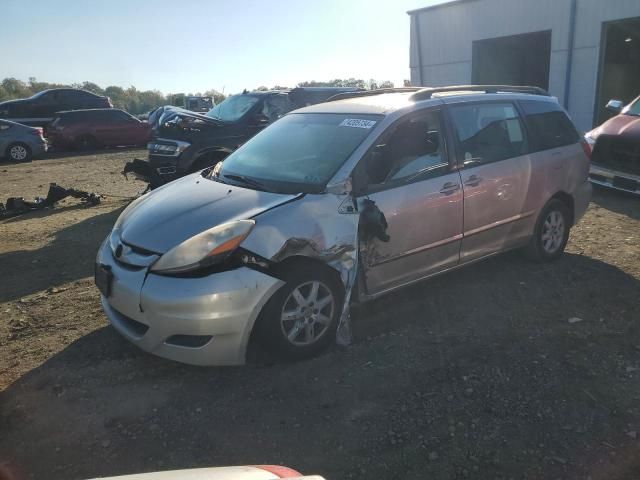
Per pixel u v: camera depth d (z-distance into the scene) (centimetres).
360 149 400
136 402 336
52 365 382
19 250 668
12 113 2319
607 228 685
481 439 293
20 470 281
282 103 947
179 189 427
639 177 811
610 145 852
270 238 348
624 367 359
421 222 421
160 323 333
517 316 438
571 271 533
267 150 456
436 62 1944
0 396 347
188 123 852
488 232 478
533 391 334
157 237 356
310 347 374
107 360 387
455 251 456
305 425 310
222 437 302
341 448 290
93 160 1817
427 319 436
